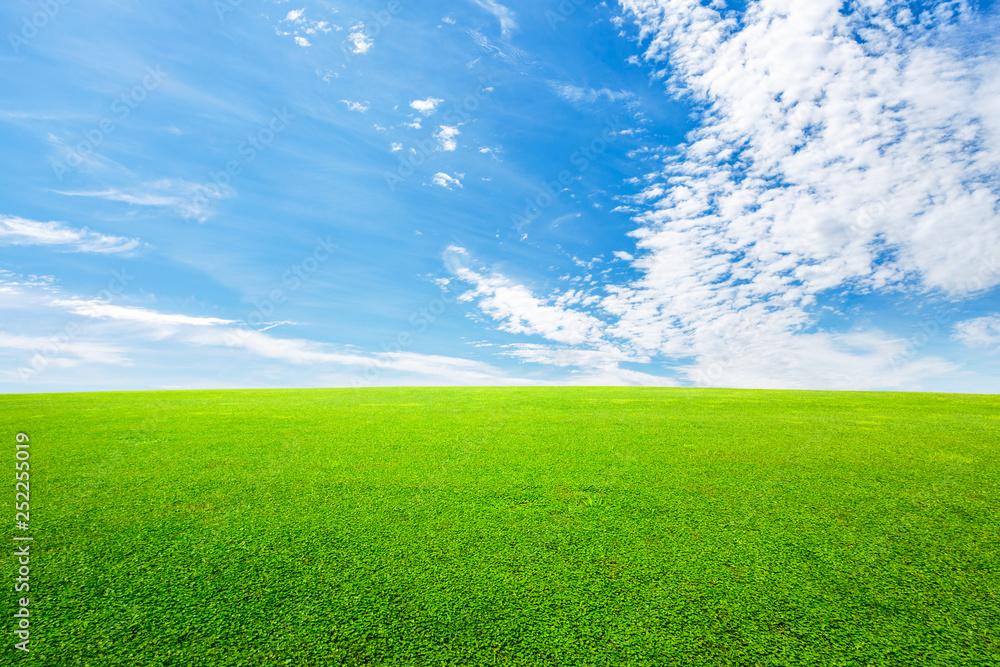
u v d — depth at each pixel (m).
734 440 9.90
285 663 3.37
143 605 4.04
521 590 4.21
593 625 3.75
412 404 15.95
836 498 6.44
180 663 3.38
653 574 4.48
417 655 3.44
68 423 11.89
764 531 5.40
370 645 3.54
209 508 6.12
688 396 18.77
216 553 4.90
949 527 5.53
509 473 7.54
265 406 15.33
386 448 9.17
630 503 6.23
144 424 11.73
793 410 14.59
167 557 4.84
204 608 3.99
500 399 17.56
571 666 3.32
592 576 4.44
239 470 7.73
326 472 7.61
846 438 10.16
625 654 3.44
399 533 5.34
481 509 6.04
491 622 3.79
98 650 3.51
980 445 9.54
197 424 11.75
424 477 7.34
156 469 7.79
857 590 4.24
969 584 4.34
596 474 7.48
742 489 6.78
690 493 6.61
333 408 14.80
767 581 4.37
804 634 3.66
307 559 4.78
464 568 4.58
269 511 6.01
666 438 10.09
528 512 5.93
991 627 3.75
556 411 14.15
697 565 4.64
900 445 9.49
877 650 3.50
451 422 12.09
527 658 3.41
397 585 4.30
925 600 4.09
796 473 7.54
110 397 18.44
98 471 7.67
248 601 4.08
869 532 5.38
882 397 18.70
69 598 4.14
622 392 20.66
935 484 7.02
